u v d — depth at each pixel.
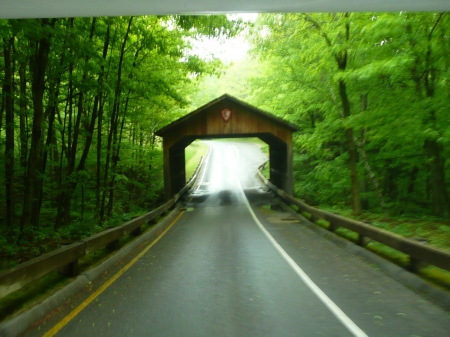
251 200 23.02
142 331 4.30
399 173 18.50
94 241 7.22
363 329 4.23
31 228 10.48
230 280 6.44
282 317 4.66
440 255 5.17
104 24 14.20
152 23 15.78
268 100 24.89
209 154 56.22
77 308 5.13
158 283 6.34
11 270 4.50
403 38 10.93
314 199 22.75
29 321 4.52
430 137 10.82
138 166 26.55
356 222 8.82
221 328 4.36
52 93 12.07
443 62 11.15
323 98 16.61
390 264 6.78
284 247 9.45
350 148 14.52
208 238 11.10
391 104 12.24
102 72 13.38
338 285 5.99
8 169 13.79
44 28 8.47
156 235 12.08
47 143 12.84
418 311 4.71
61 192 14.12
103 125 19.80
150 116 24.89
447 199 13.48
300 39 14.82
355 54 13.20
